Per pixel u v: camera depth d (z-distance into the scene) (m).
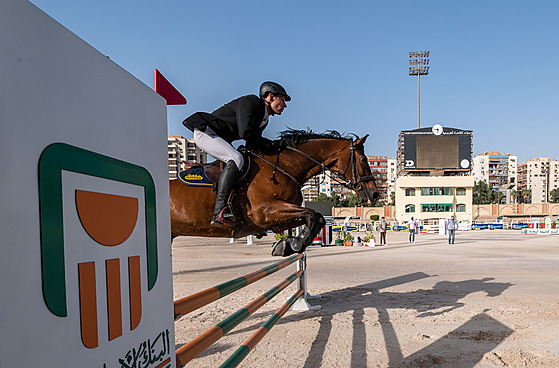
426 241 23.91
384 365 3.54
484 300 6.22
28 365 0.75
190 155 116.50
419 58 59.47
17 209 0.72
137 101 1.22
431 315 5.31
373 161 140.88
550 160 158.38
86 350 0.93
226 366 2.11
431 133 57.03
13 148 0.72
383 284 7.99
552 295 6.61
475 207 77.12
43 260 0.79
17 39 0.73
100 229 1.01
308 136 4.07
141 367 1.20
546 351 3.87
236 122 3.57
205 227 3.51
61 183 0.86
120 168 1.11
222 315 5.48
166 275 1.40
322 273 9.80
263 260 12.55
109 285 1.04
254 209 3.51
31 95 0.77
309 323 5.01
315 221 3.50
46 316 0.80
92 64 0.98
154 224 1.32
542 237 26.33
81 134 0.93
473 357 3.71
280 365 3.56
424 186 56.75
